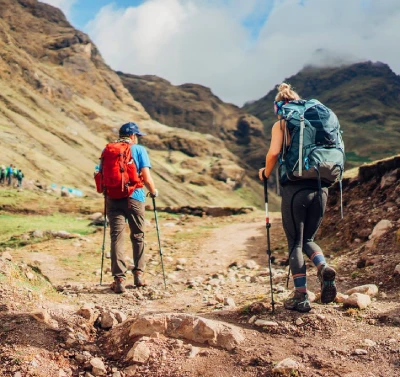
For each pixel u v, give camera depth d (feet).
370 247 25.59
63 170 481.05
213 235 45.98
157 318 15.02
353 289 19.08
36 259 32.50
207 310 19.01
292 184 16.31
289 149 16.08
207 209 71.46
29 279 20.33
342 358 13.12
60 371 13.30
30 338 14.53
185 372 12.91
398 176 36.60
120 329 15.69
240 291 22.74
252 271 29.30
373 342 13.83
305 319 15.62
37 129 590.14
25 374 12.79
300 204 16.21
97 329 16.39
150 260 33.68
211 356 13.69
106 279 27.12
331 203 41.24
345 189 41.09
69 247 37.65
